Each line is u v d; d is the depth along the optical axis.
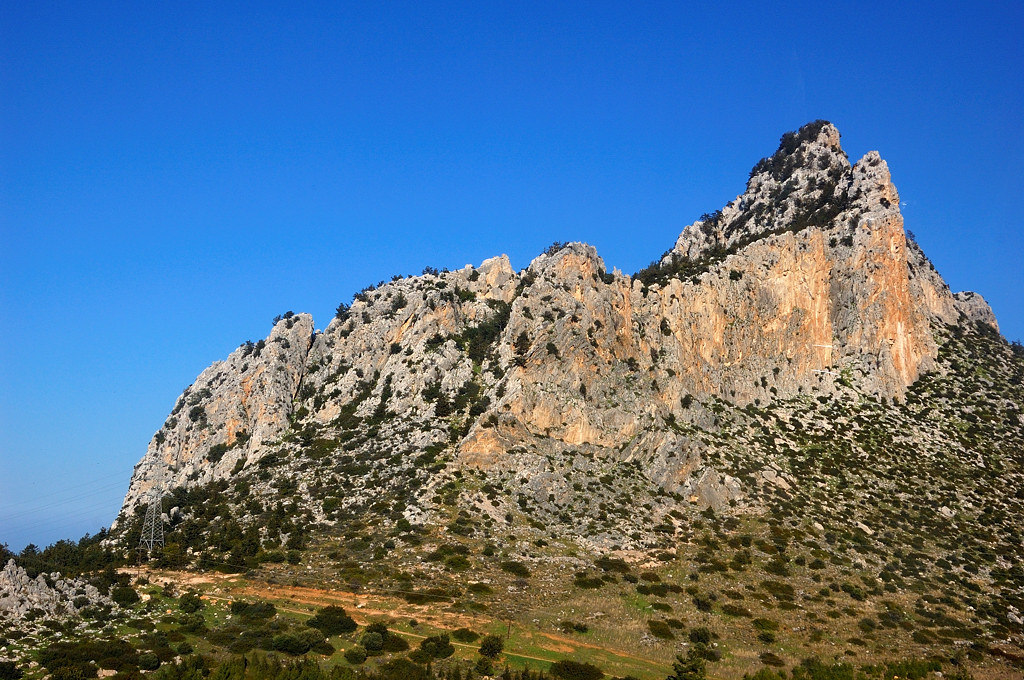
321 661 89.44
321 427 163.75
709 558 121.00
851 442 159.25
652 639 99.31
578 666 90.81
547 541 123.56
